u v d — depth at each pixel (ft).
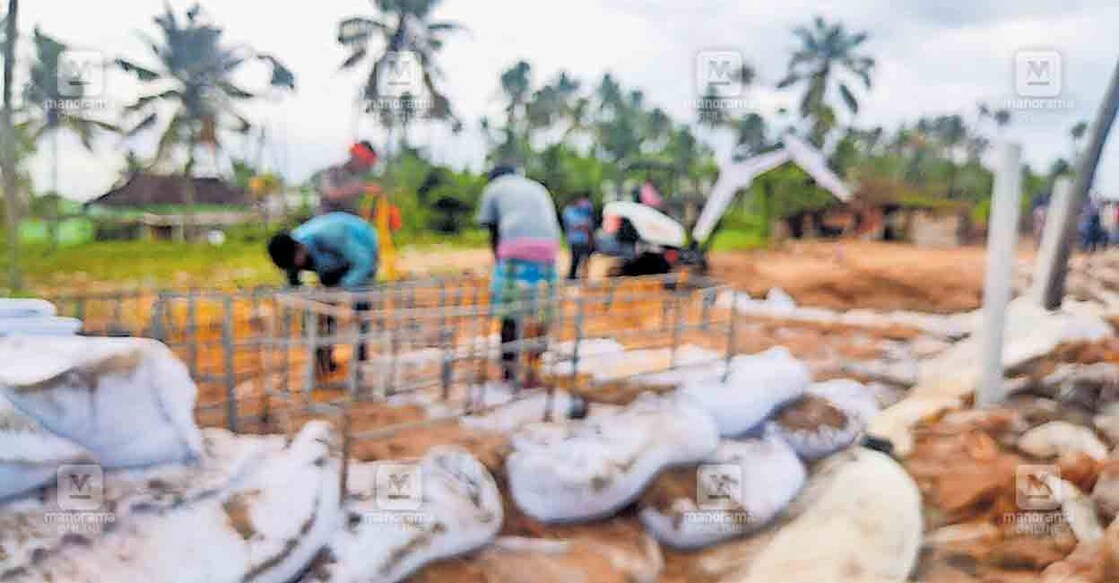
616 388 19.29
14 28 65.16
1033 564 15.39
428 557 12.87
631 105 158.30
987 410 20.66
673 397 18.67
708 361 21.49
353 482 13.84
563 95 157.48
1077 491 17.43
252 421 16.47
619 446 15.96
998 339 20.93
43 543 10.14
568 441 16.15
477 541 13.67
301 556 11.66
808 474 19.04
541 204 19.90
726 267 51.67
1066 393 21.24
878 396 23.68
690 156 128.88
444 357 18.29
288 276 21.42
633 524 15.49
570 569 13.71
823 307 37.65
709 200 47.39
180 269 62.59
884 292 41.39
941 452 18.94
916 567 15.30
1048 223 29.04
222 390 18.53
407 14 110.01
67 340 12.95
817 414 20.58
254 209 112.16
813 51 138.00
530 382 19.65
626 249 41.63
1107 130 27.14
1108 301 34.40
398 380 19.52
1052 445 18.95
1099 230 56.80
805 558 14.97
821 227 105.70
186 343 18.84
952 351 27.53
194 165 124.16
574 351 18.17
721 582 14.65
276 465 12.94
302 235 20.70
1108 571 14.42
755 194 106.11
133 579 10.18
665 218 41.75
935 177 145.07
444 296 22.21
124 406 12.17
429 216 106.83
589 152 146.30
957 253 78.23
